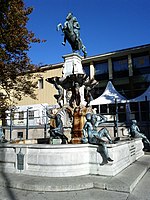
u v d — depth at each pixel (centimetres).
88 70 2642
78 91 974
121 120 2034
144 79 2298
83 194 479
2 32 861
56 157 590
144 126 1625
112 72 2478
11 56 939
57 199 449
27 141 1018
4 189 520
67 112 977
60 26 1121
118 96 1800
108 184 510
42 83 2636
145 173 685
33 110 2505
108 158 573
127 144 759
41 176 586
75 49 1122
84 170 602
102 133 625
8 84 1036
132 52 2355
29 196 469
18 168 625
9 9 883
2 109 995
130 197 459
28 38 965
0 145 671
